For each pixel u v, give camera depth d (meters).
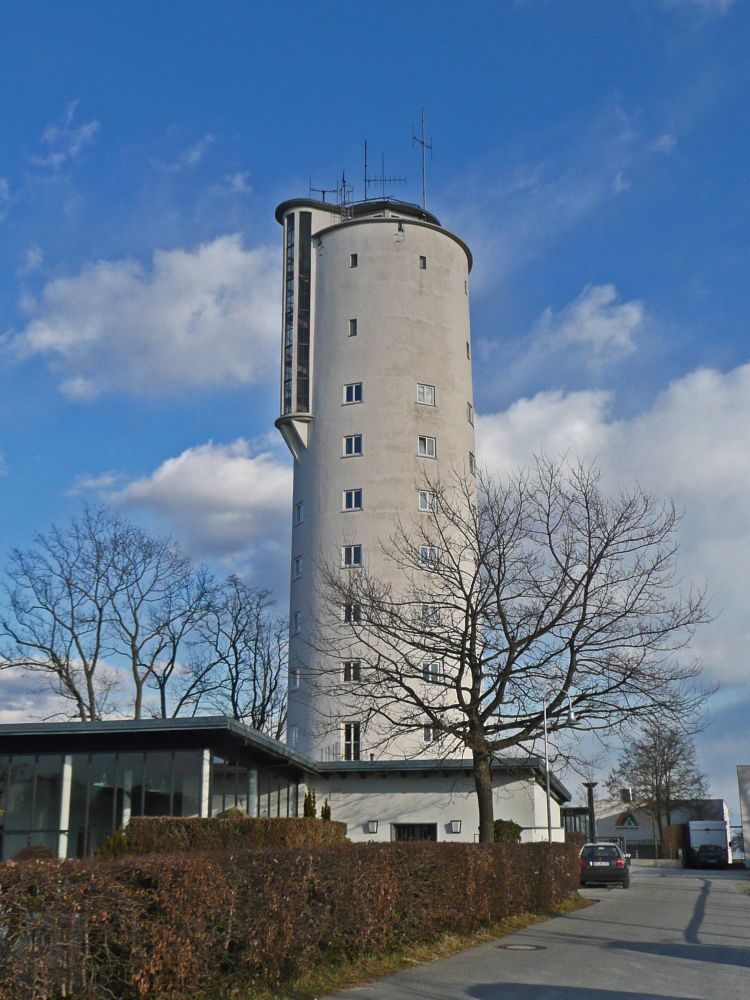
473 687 29.45
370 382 49.69
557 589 28.83
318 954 13.69
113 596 56.25
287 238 53.44
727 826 78.25
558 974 14.51
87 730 30.17
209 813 29.84
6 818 30.72
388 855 16.19
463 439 50.75
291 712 47.41
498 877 21.88
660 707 28.23
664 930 21.72
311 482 49.81
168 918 10.07
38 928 8.70
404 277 51.28
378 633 33.66
